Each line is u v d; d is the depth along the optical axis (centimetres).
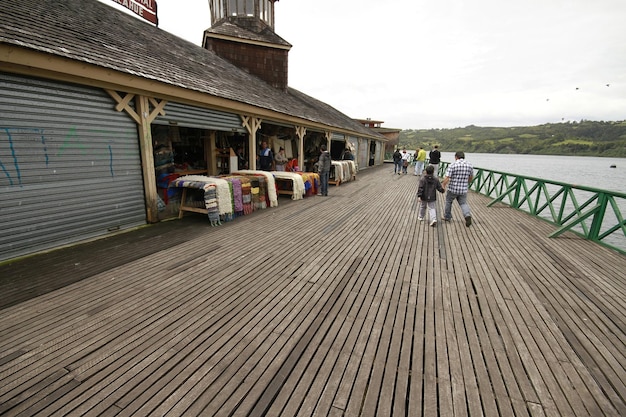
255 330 243
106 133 452
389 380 193
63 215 411
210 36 1195
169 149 615
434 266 385
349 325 253
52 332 233
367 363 207
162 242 453
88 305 273
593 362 214
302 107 1259
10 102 342
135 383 185
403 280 342
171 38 891
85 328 239
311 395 179
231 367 201
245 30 1316
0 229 349
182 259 389
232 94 704
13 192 355
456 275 359
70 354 209
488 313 276
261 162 942
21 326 240
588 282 344
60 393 176
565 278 354
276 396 179
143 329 240
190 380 189
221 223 570
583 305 293
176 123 578
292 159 1117
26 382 184
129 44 564
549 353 222
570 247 469
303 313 269
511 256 426
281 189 904
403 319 263
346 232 532
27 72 346
